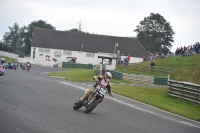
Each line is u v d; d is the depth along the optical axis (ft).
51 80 149.07
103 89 62.49
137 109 80.89
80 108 68.23
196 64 225.97
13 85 101.30
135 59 416.26
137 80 185.16
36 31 436.35
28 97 75.66
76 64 358.43
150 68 216.33
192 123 71.31
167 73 213.05
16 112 53.62
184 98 110.01
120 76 190.49
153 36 517.55
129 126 54.54
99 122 54.24
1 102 62.54
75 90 108.58
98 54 419.95
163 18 523.70
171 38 517.96
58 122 49.52
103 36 435.94
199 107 98.94
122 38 433.89
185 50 254.47
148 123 61.05
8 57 449.48
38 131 41.96
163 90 135.95
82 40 431.02
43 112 56.95
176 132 55.62
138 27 529.45
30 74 188.65
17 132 40.16
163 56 278.67
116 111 71.51
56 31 440.04
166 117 74.13
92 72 216.95
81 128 47.16
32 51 422.00
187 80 145.38
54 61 419.74
